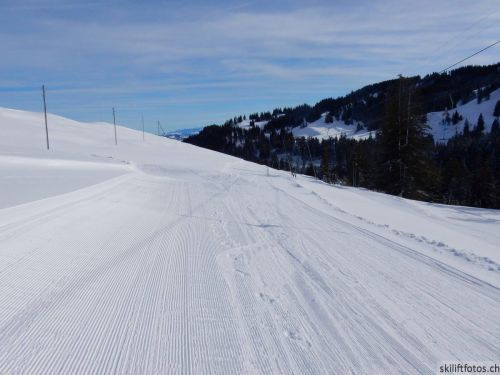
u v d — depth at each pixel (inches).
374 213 534.6
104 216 326.6
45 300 159.9
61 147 1707.7
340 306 175.6
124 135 2682.1
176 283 192.7
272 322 156.3
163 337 138.8
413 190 1133.7
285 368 123.9
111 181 553.0
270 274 216.4
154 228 311.7
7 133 1908.2
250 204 509.7
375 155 1320.1
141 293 177.0
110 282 187.0
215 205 477.1
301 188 822.5
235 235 311.7
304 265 236.7
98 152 1681.8
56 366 116.8
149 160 1520.7
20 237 227.0
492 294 198.4
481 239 438.3
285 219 404.5
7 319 141.5
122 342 133.4
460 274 230.4
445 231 456.1
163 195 529.3
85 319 147.9
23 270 184.2
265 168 1866.4
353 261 250.5
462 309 177.6
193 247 263.3
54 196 340.2
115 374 115.0
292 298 182.9
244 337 142.6
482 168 1930.4
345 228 367.9
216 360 126.1
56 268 195.0
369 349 138.3
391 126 1184.2
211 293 182.7
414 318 166.1
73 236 251.3
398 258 262.2
